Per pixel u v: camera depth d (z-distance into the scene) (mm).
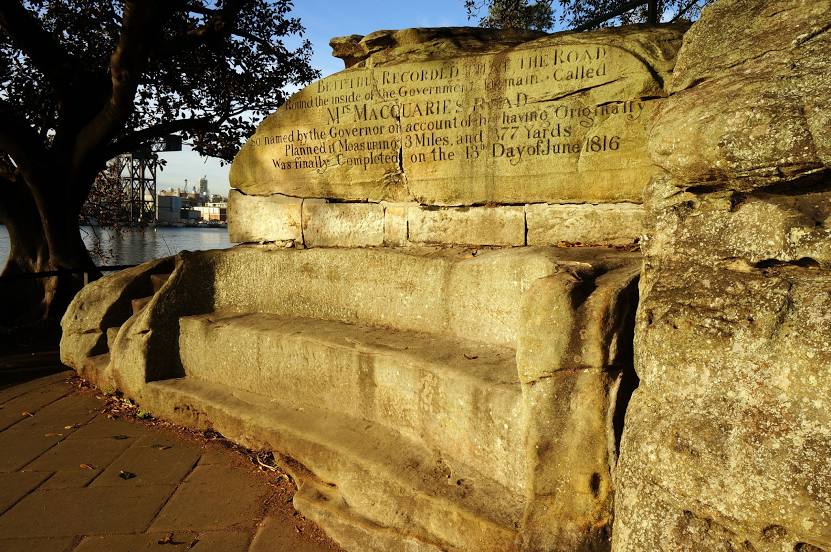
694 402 1623
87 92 8461
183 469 3441
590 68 3441
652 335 1748
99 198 11148
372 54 4359
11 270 8469
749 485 1472
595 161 3467
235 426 3701
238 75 10180
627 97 3352
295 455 3244
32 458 3602
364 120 4207
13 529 2795
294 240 4578
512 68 3670
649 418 1718
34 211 8516
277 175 4652
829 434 1376
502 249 3578
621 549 1726
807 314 1471
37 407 4551
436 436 2820
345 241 4355
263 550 2625
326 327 3883
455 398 2699
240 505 3023
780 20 1984
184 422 4090
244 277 4602
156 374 4406
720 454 1526
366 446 2990
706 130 1833
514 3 9414
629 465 1748
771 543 1452
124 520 2875
